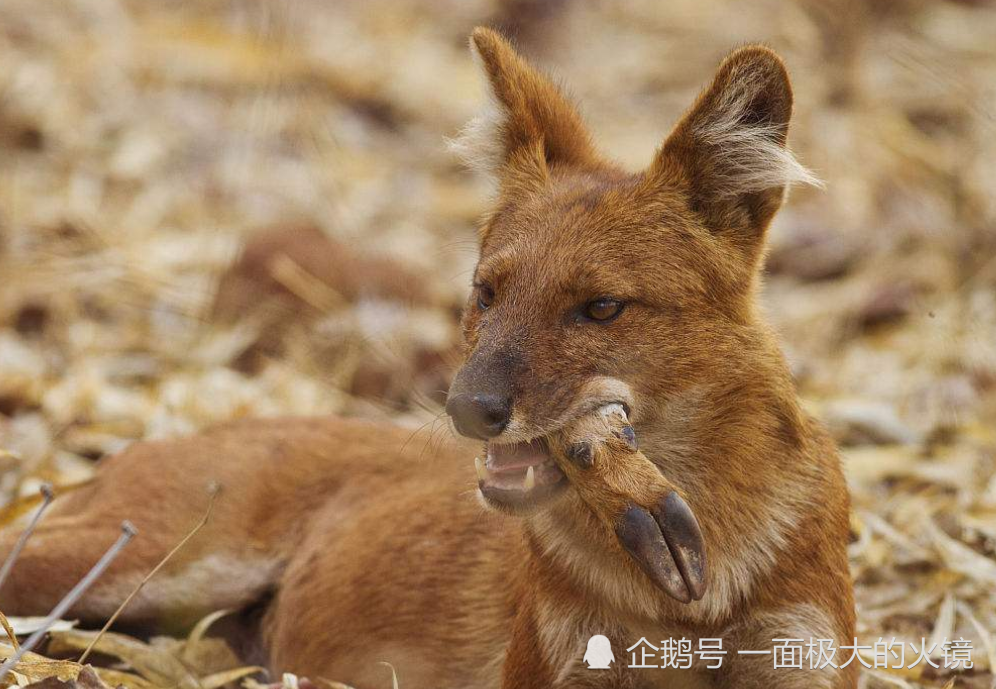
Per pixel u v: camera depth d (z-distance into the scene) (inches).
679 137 268.2
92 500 343.6
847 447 420.8
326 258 496.1
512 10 816.3
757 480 261.6
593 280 256.1
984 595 340.8
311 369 465.1
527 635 275.4
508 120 293.9
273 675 332.5
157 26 731.4
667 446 259.4
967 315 491.5
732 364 259.8
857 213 593.9
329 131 645.3
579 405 249.3
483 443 262.8
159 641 318.7
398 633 311.4
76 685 249.1
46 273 514.9
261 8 720.3
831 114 643.5
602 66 762.2
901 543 356.8
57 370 455.5
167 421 427.8
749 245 269.4
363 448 343.6
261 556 333.4
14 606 318.3
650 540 230.8
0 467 387.2
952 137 641.6
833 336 508.1
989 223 551.2
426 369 474.3
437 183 651.5
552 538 268.7
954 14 734.5
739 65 263.3
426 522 317.4
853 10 671.8
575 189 278.1
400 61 746.2
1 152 603.2
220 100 680.4
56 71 666.2
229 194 599.5
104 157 617.9
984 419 441.7
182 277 532.4
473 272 290.4
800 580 264.8
